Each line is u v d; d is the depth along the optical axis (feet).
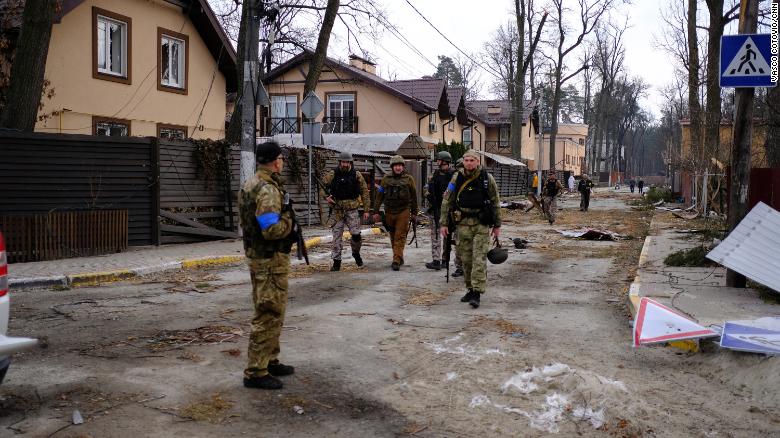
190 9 67.26
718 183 68.54
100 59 58.85
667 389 16.28
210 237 46.24
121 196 40.55
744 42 28.22
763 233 26.32
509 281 32.99
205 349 19.19
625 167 339.36
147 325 22.16
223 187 47.52
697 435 13.53
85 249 37.50
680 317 20.27
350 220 35.81
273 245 15.62
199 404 14.73
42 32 41.06
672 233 55.16
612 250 46.42
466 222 26.50
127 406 14.49
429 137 119.85
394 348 19.72
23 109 40.70
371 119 115.14
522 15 144.15
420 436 13.37
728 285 28.45
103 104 58.39
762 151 61.16
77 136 38.47
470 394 15.79
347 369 17.58
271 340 15.94
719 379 17.04
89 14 56.54
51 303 25.86
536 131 212.43
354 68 119.14
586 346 20.26
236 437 13.07
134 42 61.46
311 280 32.37
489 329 22.27
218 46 70.90
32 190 37.06
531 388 16.11
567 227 65.82
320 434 13.34
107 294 28.07
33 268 32.55
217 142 46.29
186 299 27.07
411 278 33.32
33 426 13.24
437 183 36.04
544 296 28.86
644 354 19.35
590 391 15.66
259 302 15.66
